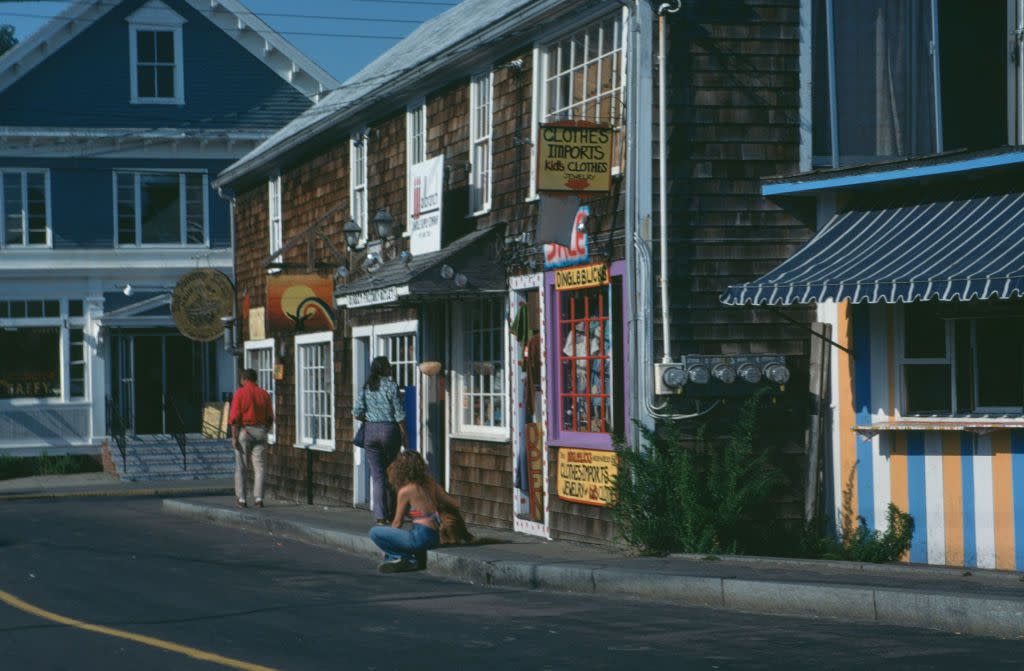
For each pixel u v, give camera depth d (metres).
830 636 9.70
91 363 36.44
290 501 25.70
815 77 14.69
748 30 14.45
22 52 36.03
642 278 14.14
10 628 10.62
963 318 13.29
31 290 36.25
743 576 11.73
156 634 10.27
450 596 12.47
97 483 32.59
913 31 14.83
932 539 13.32
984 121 14.75
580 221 15.44
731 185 14.32
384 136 21.59
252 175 28.39
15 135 35.59
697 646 9.40
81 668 8.91
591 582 12.58
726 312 14.25
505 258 17.36
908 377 13.62
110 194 36.72
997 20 14.79
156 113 37.16
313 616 11.19
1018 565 12.78
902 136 14.79
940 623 10.02
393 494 19.17
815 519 14.01
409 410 20.34
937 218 12.95
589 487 15.27
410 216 20.30
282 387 26.50
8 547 17.55
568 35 16.08
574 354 15.90
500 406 18.02
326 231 24.14
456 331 19.20
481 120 18.42
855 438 13.91
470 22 21.17
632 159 14.19
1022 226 12.12
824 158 14.64
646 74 14.23
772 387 14.08
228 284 33.25
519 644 9.67
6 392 36.00
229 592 12.84
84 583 13.59
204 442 34.75
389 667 8.84
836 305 14.10
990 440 13.01
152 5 37.06
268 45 37.66
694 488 13.83
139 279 36.94
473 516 18.53
